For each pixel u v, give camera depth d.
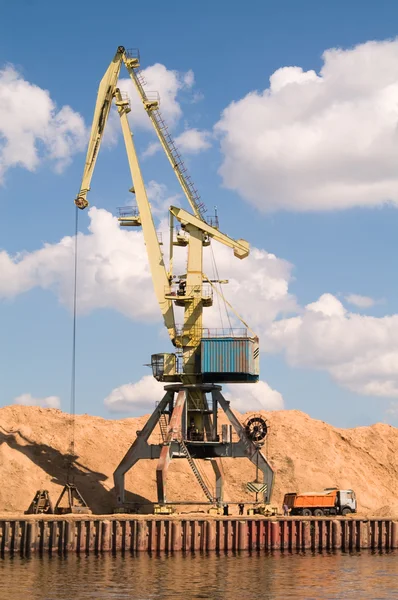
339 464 107.12
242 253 87.25
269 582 58.44
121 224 88.56
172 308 86.94
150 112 88.56
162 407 87.00
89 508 85.69
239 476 101.25
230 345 84.19
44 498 81.31
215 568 64.94
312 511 86.75
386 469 111.56
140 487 94.19
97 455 97.69
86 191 88.62
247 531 79.88
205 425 88.12
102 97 88.88
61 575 60.12
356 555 76.62
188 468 99.50
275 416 114.88
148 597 52.09
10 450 92.50
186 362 86.06
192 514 80.81
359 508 100.50
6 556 71.56
